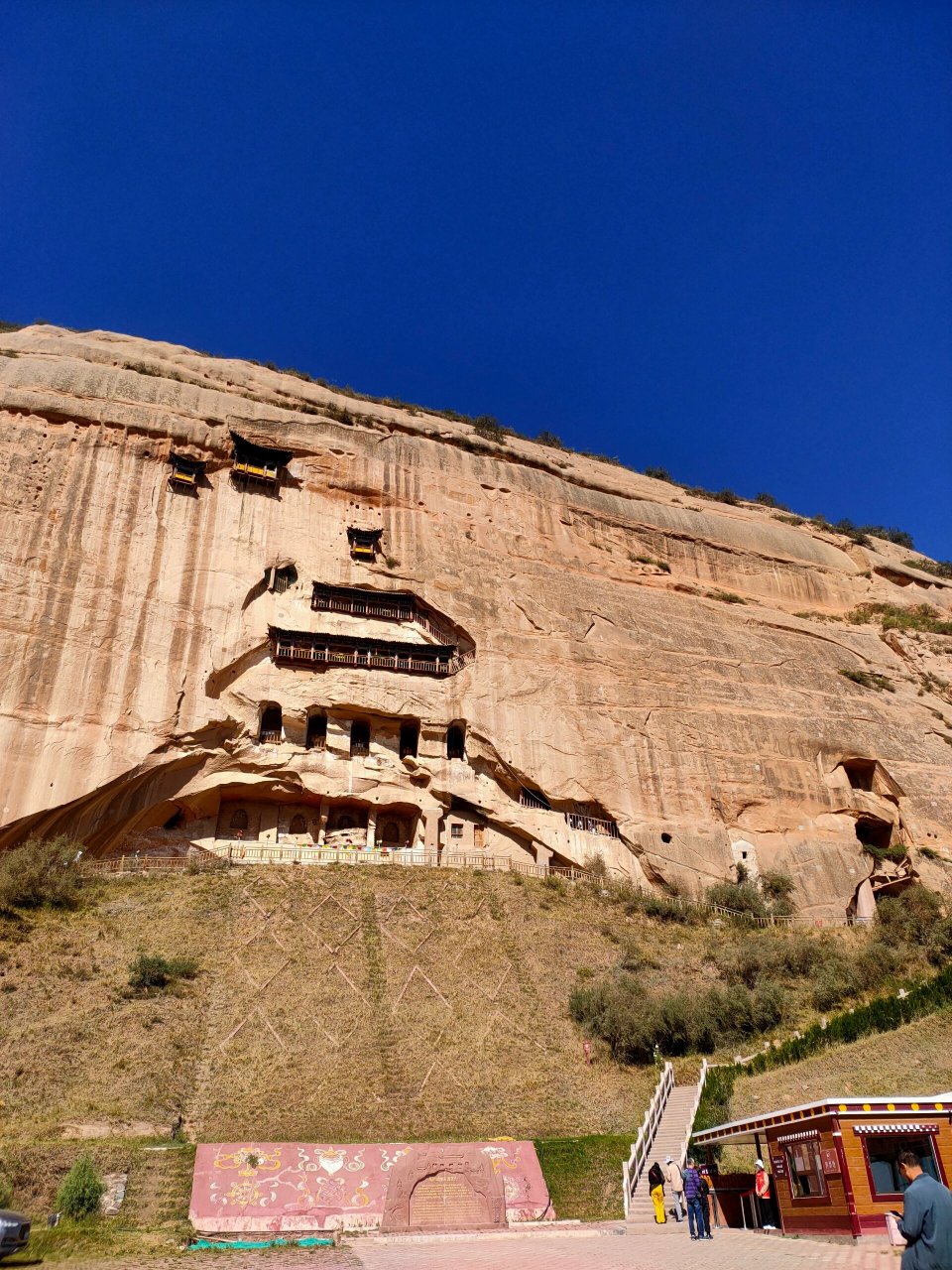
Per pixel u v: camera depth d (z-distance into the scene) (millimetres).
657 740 46719
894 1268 12492
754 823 46719
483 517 52531
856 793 50312
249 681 40938
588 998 30750
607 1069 28219
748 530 64750
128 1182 19156
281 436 48281
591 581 53469
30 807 33438
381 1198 19844
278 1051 25828
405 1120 23688
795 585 63906
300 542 45750
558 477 61375
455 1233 18812
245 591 42406
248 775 39938
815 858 46281
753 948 36156
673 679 49812
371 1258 15797
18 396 42062
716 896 41906
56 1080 22938
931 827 49562
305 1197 19391
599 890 40188
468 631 46250
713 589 59344
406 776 42750
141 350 53531
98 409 43344
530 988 31578
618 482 65812
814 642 58094
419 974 30938
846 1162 16500
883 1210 16141
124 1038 25016
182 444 44469
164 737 37188
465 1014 29312
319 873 36625
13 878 30828
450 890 36875
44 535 38531
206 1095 23562
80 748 35094
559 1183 21656
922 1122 16984
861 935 40438
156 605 39594
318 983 29375
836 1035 29875
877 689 56562
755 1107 25891
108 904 32156
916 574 70250
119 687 37000
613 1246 16719
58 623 36781
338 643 43062
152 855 37875
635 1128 25078
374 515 48938
